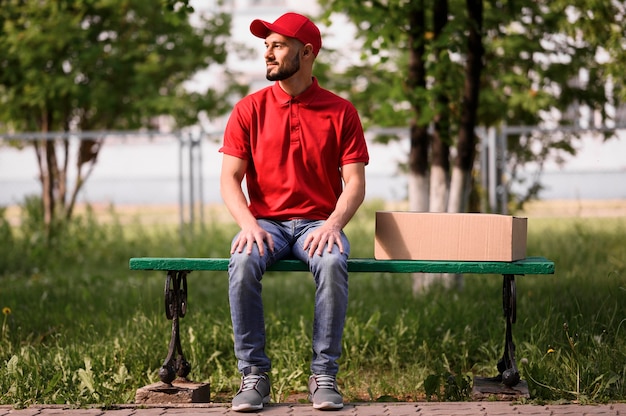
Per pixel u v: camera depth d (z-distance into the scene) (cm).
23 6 1800
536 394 596
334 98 605
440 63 1105
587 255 1382
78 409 566
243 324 560
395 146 2480
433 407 555
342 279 555
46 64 1820
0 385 624
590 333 695
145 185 2812
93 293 1110
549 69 1609
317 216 599
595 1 1113
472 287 1077
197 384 605
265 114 603
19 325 860
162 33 1931
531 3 1312
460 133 1120
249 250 555
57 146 2002
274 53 590
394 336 769
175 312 607
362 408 554
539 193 1756
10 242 1653
